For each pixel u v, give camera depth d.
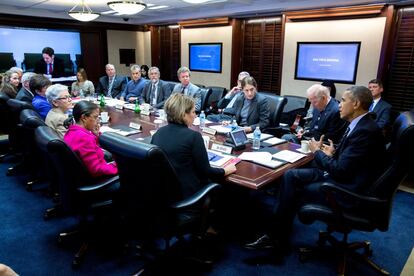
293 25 5.14
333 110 2.88
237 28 6.04
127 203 1.71
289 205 2.08
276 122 3.50
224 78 6.45
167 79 8.06
